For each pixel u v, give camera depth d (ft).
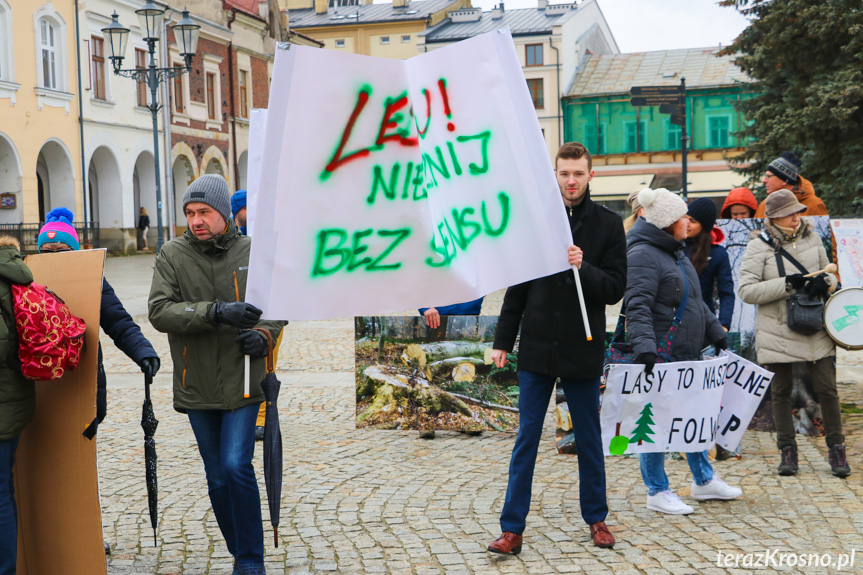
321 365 36.55
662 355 16.26
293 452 22.02
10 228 99.55
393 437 23.77
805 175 71.10
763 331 19.36
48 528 11.98
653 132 174.29
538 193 13.28
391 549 14.69
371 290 12.64
